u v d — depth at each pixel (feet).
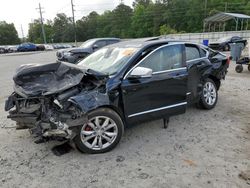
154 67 13.46
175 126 15.23
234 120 16.15
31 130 11.39
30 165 10.96
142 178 9.97
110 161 11.25
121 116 12.46
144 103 12.96
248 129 14.74
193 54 16.52
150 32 274.77
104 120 11.87
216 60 18.19
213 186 9.42
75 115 10.89
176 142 13.05
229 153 11.88
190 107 18.76
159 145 12.73
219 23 133.49
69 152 12.03
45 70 12.75
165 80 13.60
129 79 12.33
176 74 14.15
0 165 10.99
